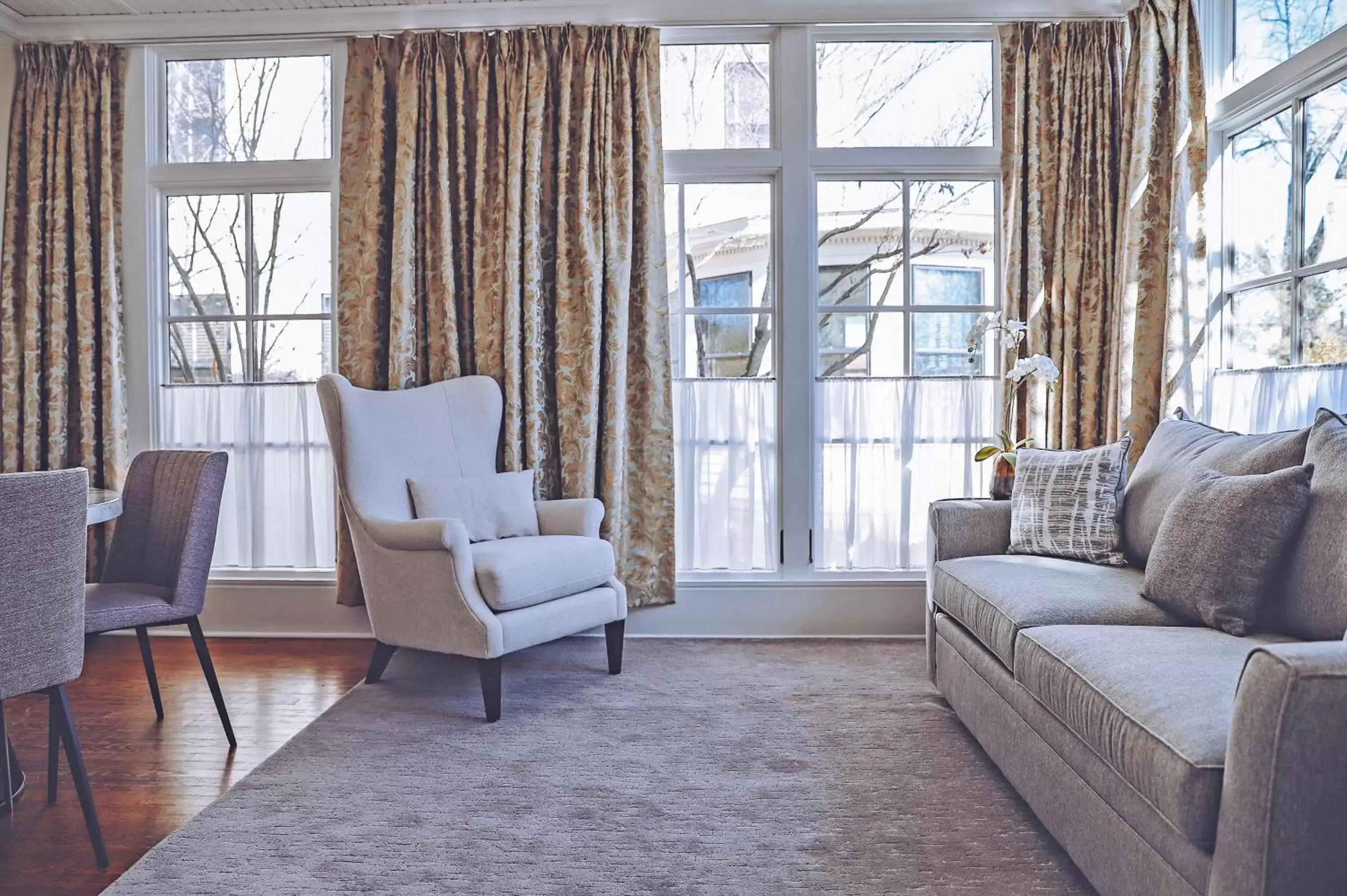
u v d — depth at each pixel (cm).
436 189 358
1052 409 349
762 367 378
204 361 384
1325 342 271
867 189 374
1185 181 317
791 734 253
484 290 357
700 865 178
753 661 331
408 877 174
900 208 374
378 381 359
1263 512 182
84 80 366
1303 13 278
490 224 358
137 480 269
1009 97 354
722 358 379
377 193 356
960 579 251
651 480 362
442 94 355
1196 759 123
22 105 367
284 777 224
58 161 363
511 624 272
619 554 358
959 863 178
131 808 211
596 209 355
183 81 384
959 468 371
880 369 375
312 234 382
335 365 378
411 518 312
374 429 311
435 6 358
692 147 377
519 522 326
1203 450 236
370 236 356
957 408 371
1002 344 348
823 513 374
